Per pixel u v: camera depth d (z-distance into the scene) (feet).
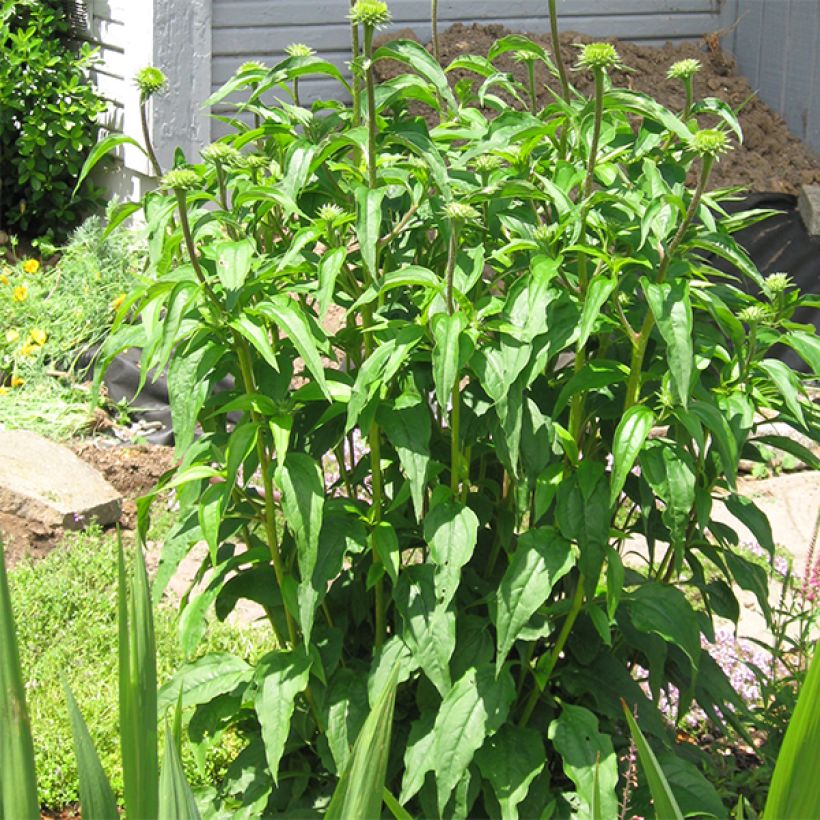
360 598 9.39
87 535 16.38
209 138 27.04
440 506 8.30
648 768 4.29
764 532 9.27
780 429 20.10
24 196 29.32
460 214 7.50
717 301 8.45
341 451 9.62
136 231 24.66
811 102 28.45
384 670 8.46
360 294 9.04
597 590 8.64
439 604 8.26
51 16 28.48
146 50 26.20
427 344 8.29
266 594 8.92
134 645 4.51
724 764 10.75
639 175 9.12
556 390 9.06
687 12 31.24
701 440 7.83
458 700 8.18
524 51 9.73
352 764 4.34
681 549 7.80
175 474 9.64
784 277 8.54
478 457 9.77
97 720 11.96
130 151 27.25
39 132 28.09
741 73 30.60
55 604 14.26
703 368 8.50
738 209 24.67
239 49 27.76
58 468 17.43
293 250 8.09
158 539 16.75
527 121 8.52
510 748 8.45
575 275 8.76
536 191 8.26
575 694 8.81
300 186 8.10
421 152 8.09
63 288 23.30
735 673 12.51
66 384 21.24
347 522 8.57
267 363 8.52
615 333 9.16
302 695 9.28
